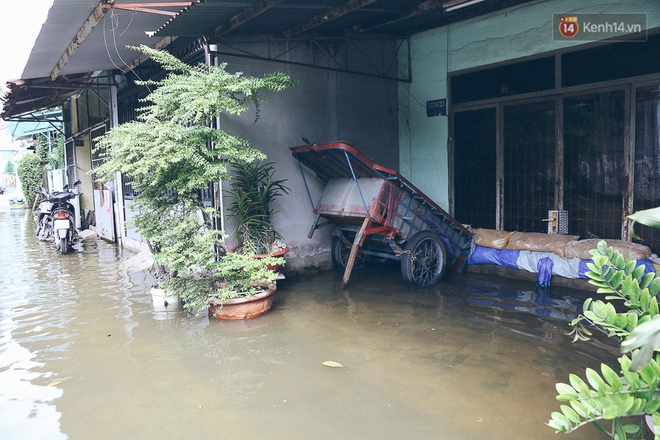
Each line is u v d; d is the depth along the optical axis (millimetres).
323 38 6148
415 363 3475
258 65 5883
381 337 4000
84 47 5750
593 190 5543
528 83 5992
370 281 5934
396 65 7367
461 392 3021
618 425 1674
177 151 4312
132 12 4480
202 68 5348
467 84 6625
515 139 6203
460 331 4105
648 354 1389
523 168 6152
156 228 4652
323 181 6535
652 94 5020
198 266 4457
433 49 6918
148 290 5645
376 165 5094
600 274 2021
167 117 4832
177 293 4586
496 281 5766
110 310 4875
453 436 2539
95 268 6996
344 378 3250
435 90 6957
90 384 3225
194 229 4578
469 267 6320
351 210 5469
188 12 4648
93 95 10008
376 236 5754
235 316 4484
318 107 6480
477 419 2701
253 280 4551
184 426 2695
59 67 6664
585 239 5539
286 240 6203
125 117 8289
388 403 2904
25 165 18109
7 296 5480
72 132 11922
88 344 3941
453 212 6941
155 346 3879
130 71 7699
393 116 7395
